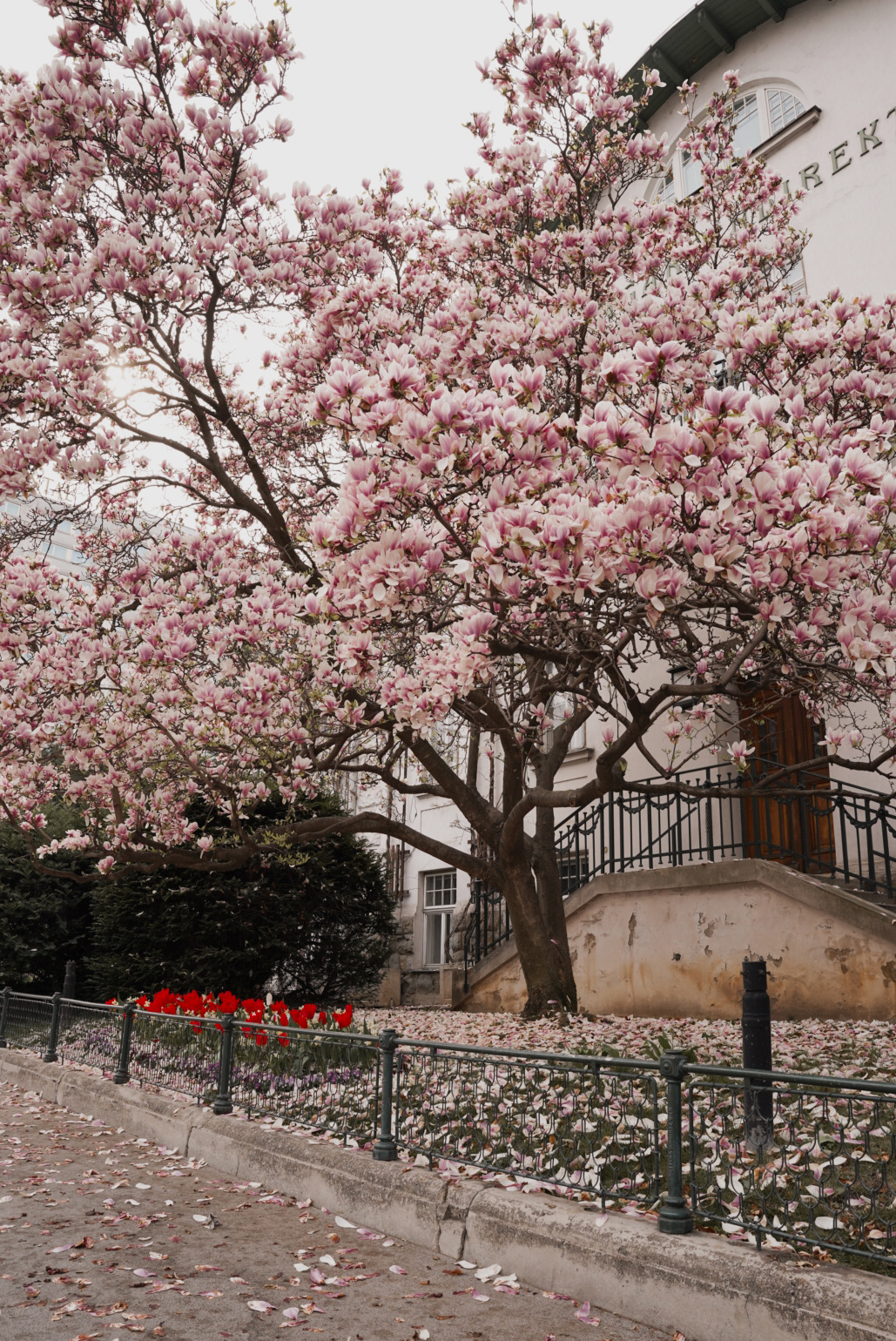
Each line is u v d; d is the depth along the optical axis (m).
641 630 5.98
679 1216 3.90
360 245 9.21
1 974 15.50
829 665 5.63
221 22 8.04
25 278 7.55
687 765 13.85
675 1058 4.07
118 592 10.22
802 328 6.95
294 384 9.83
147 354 8.69
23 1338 3.47
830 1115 4.88
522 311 7.78
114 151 8.29
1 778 10.69
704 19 15.20
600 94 10.00
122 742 10.28
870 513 4.30
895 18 13.50
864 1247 3.59
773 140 14.66
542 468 4.50
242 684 8.90
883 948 9.38
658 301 7.87
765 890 10.59
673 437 4.01
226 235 8.70
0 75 8.00
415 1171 5.07
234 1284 4.09
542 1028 9.62
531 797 9.66
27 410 8.10
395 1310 3.82
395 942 18.69
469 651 5.25
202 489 13.49
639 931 11.91
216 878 13.48
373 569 4.42
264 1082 6.77
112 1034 9.14
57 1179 5.97
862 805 11.71
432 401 4.30
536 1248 4.18
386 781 10.96
